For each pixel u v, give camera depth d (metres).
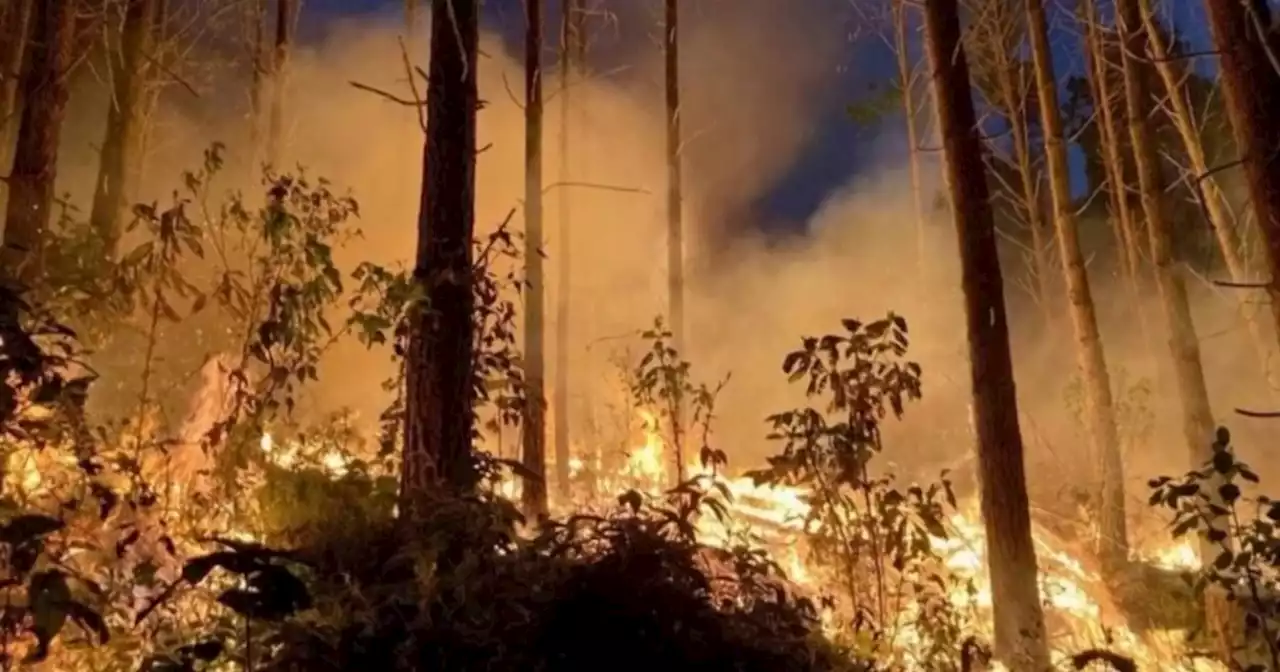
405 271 6.10
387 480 5.89
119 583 4.37
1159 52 8.73
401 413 6.48
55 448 4.65
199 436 6.24
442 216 5.85
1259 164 5.08
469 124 6.02
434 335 5.67
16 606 3.62
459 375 5.68
